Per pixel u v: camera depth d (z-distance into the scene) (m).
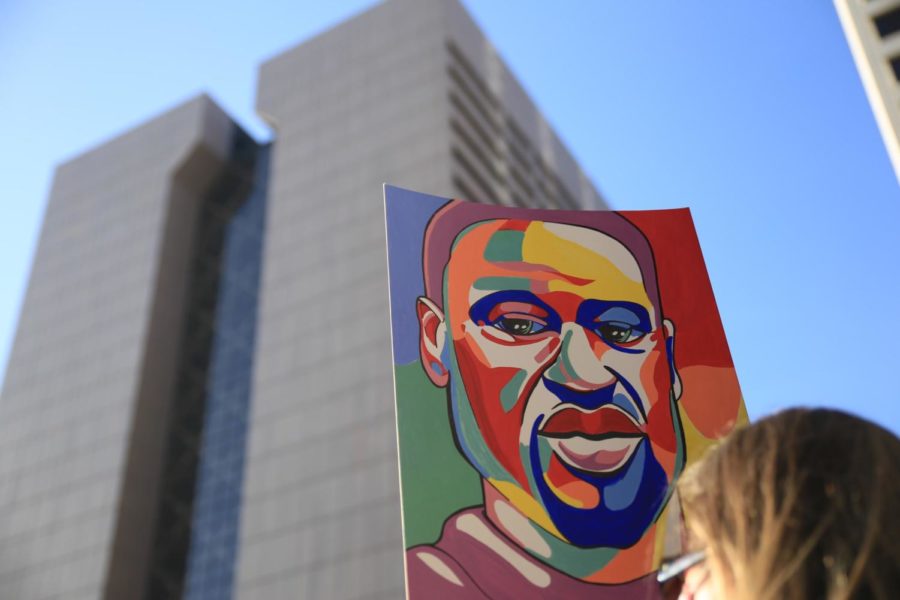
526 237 7.99
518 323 7.47
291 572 55.16
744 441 1.66
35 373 83.25
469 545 6.29
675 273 7.95
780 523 1.48
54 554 69.31
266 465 61.12
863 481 1.48
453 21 82.94
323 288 68.31
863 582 1.37
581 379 7.25
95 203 93.56
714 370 7.40
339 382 62.25
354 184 73.44
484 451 6.73
